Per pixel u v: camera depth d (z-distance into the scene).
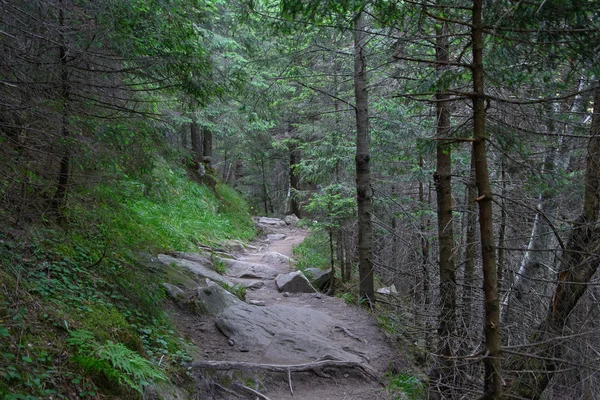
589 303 6.52
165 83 6.21
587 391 6.43
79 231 5.76
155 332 5.20
